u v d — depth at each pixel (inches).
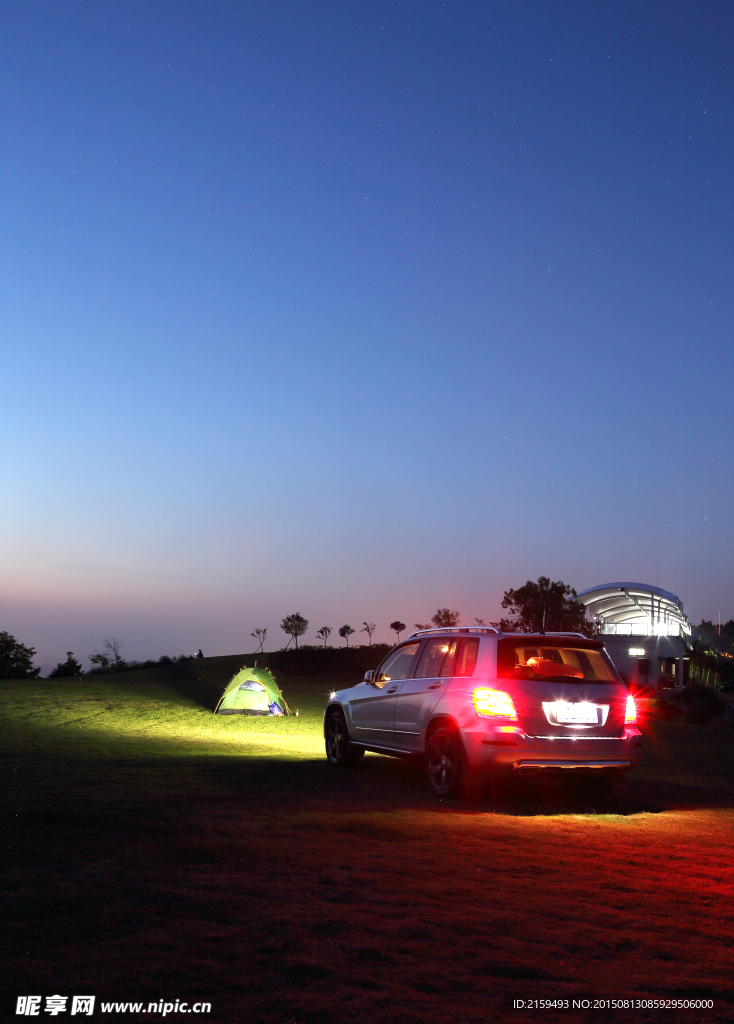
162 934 155.2
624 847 250.4
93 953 145.3
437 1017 126.7
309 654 2030.0
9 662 2513.5
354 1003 130.2
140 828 243.8
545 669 351.6
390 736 391.9
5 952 144.5
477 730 329.7
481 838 253.8
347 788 356.2
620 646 1843.0
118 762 436.5
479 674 344.2
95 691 1267.2
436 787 347.3
